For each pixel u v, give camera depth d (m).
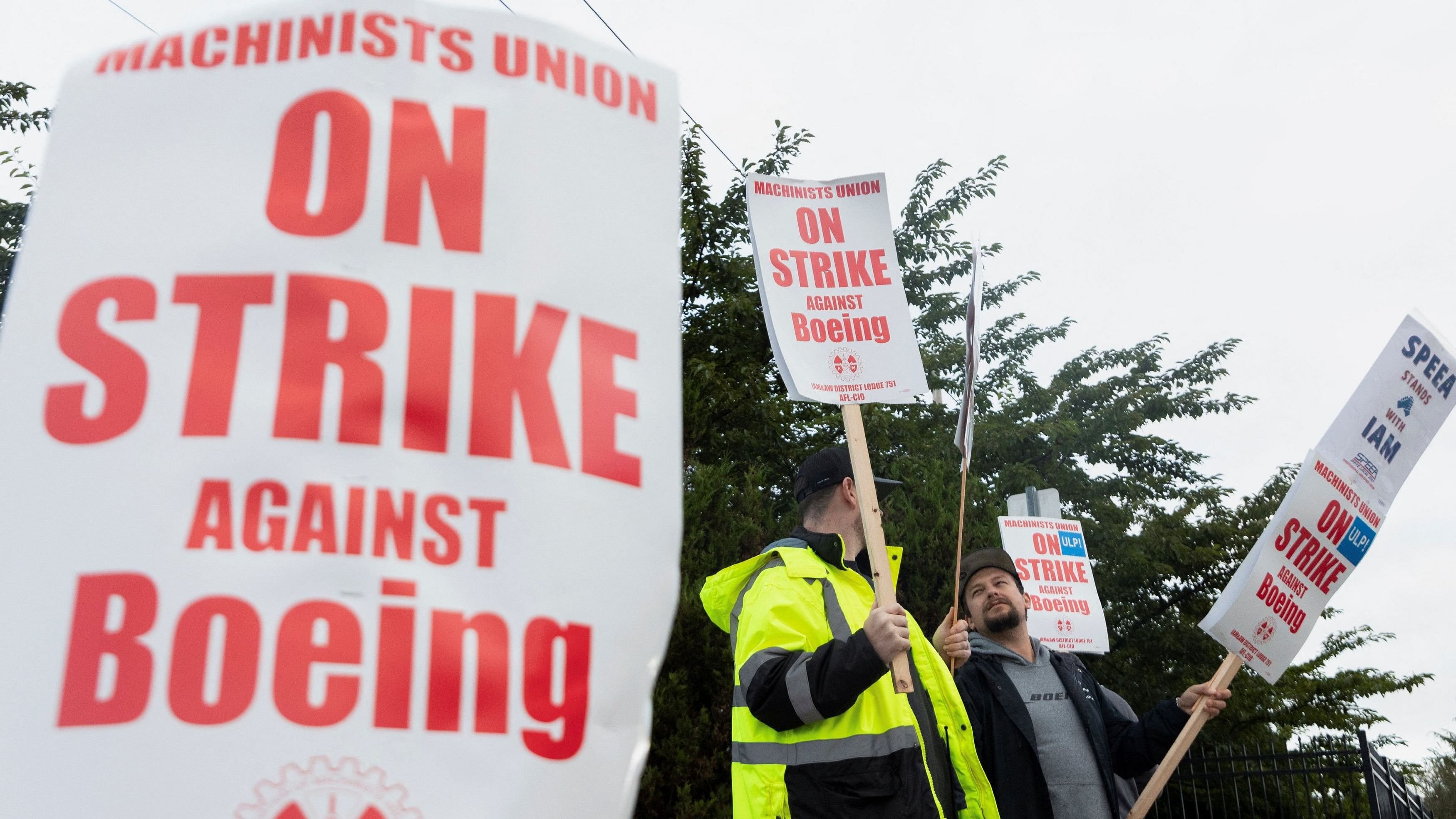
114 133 1.27
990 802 3.02
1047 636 6.57
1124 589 14.16
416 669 1.16
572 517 1.28
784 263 3.23
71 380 1.18
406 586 1.18
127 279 1.22
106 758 1.08
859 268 3.29
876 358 3.19
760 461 11.34
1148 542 14.09
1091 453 15.76
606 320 1.38
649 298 1.42
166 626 1.11
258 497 1.17
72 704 1.09
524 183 1.37
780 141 12.84
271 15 1.34
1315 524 4.18
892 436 12.56
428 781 1.14
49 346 1.19
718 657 6.52
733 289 12.47
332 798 1.11
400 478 1.21
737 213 12.89
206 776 1.08
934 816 2.62
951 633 3.62
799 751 2.59
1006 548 6.72
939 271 14.73
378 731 1.14
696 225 12.30
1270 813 11.65
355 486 1.19
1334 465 4.27
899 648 2.45
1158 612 14.38
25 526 1.13
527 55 1.42
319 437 1.20
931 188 14.48
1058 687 4.05
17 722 1.08
